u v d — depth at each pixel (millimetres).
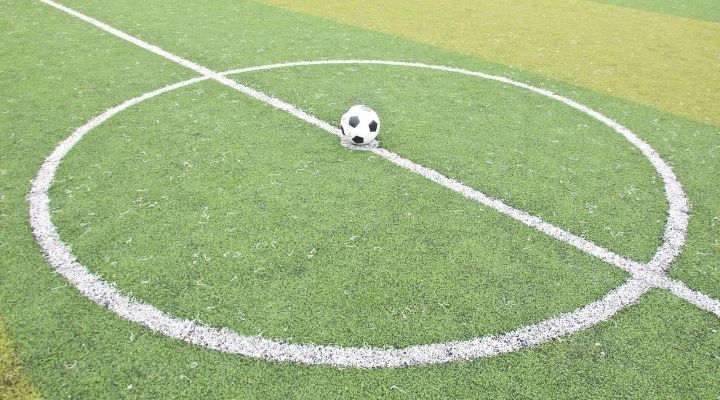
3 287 3150
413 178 4398
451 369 2750
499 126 5379
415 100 5895
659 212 4117
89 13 8586
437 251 3572
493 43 7992
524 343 2920
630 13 9992
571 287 3324
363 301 3141
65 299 3080
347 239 3643
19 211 3826
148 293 3141
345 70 6652
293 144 4848
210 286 3205
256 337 2883
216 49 7195
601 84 6602
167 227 3703
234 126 5137
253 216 3844
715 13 10141
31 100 5555
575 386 2686
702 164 4844
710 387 2713
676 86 6621
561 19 9461
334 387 2625
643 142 5195
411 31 8375
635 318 3113
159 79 6191
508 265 3479
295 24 8414
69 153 4598
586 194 4305
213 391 2584
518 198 4207
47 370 2656
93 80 6105
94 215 3807
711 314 3166
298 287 3219
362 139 4754
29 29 7730
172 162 4488
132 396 2549
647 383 2719
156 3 9258
